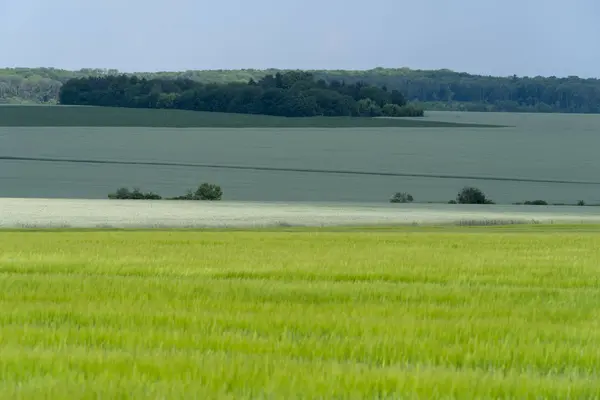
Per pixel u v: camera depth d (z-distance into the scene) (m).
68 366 18.28
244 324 24.56
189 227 112.62
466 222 128.00
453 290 35.88
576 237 90.31
